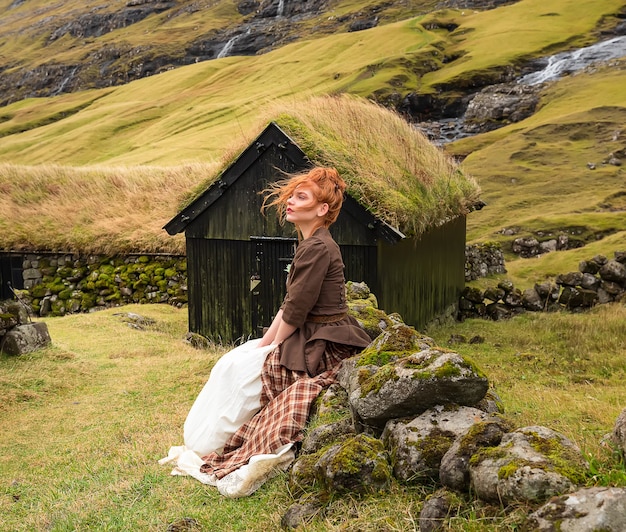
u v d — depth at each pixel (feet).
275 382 15.56
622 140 151.12
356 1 535.60
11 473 19.97
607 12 324.39
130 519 14.06
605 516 8.32
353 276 43.83
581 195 121.49
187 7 647.56
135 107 306.55
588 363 38.27
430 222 48.24
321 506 12.24
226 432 15.61
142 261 70.18
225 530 12.84
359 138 49.83
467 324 58.44
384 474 12.09
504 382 33.17
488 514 10.05
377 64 290.97
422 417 12.65
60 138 272.92
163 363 35.47
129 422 24.49
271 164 46.80
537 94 227.20
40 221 74.49
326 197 15.52
